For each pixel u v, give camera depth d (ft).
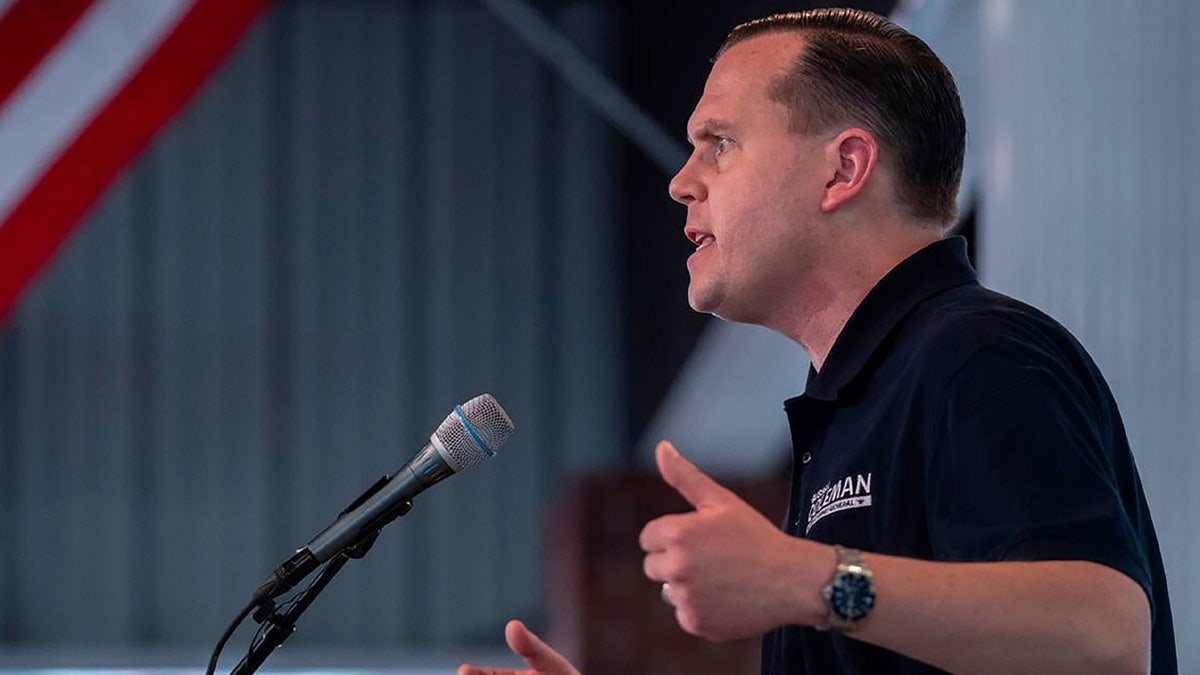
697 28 39.63
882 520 8.86
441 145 58.13
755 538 7.28
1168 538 18.06
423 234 58.39
